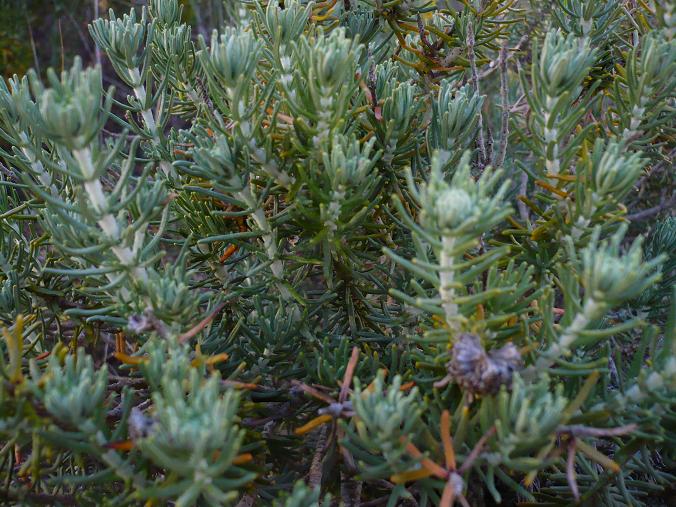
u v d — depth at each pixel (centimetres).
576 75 22
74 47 64
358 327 29
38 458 18
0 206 28
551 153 23
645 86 24
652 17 31
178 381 18
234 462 17
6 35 61
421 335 26
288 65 25
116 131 62
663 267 28
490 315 19
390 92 26
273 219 24
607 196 21
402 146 26
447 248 17
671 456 22
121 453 20
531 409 17
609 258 17
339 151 21
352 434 18
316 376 23
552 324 19
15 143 24
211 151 22
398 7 32
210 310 23
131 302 22
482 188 17
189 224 27
